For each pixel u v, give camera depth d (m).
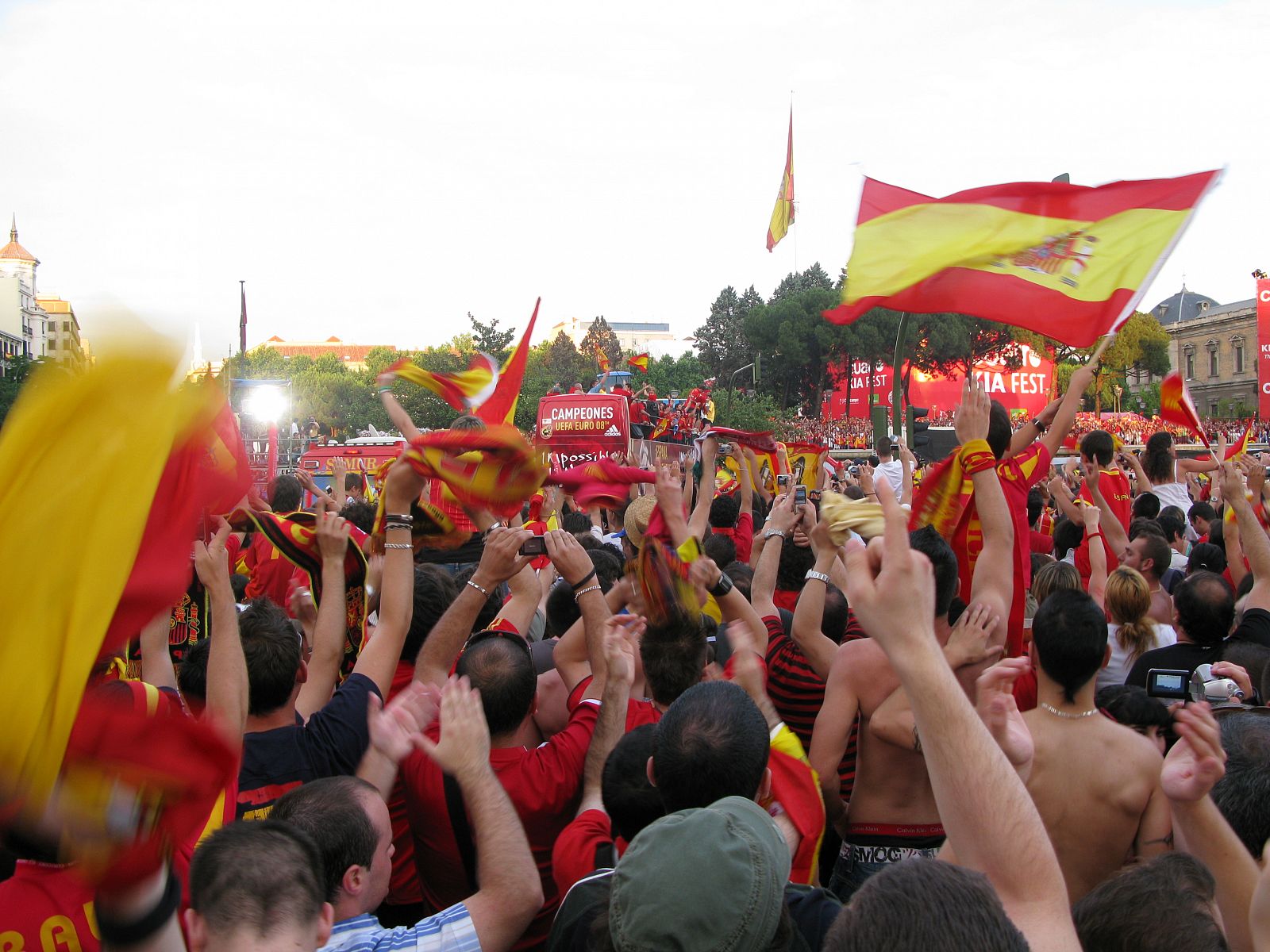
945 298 5.05
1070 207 5.01
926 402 76.38
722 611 3.85
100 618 1.17
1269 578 5.11
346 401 71.75
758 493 10.45
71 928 2.30
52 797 1.18
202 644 3.41
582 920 2.46
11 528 1.17
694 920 1.90
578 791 3.29
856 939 1.62
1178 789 2.43
